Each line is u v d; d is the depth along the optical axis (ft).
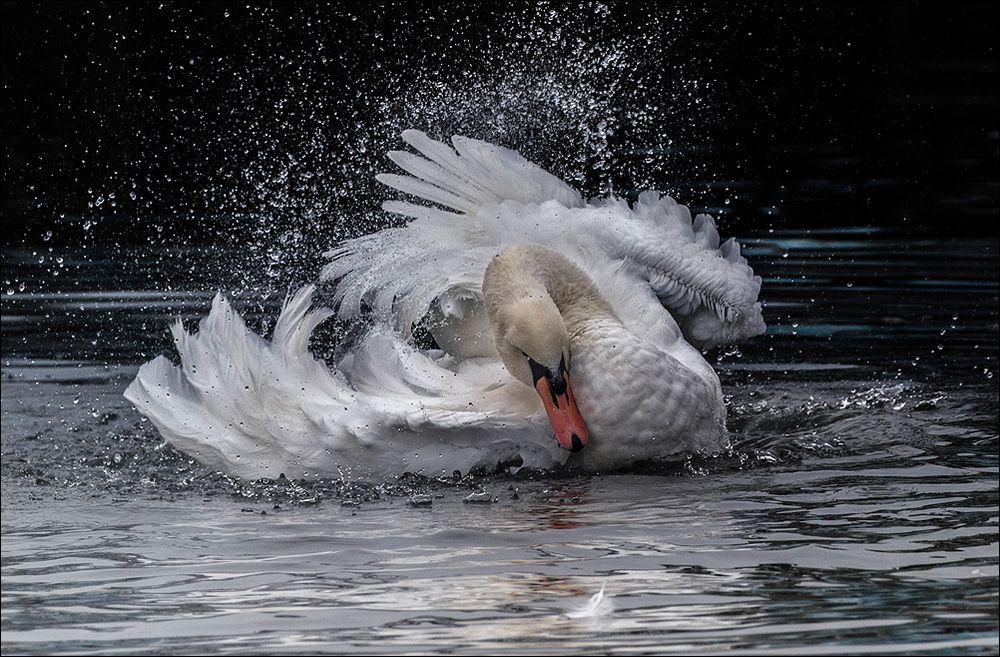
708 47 98.27
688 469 37.88
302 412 38.47
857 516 32.01
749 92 97.81
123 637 24.71
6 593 27.76
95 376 52.90
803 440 40.86
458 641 23.82
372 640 23.98
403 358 39.83
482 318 41.47
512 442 37.88
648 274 43.45
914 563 27.96
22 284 66.33
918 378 48.96
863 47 103.19
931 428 42.09
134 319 60.18
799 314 58.75
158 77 93.97
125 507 35.83
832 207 77.41
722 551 29.27
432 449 37.86
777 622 24.44
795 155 88.02
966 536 29.91
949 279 63.41
